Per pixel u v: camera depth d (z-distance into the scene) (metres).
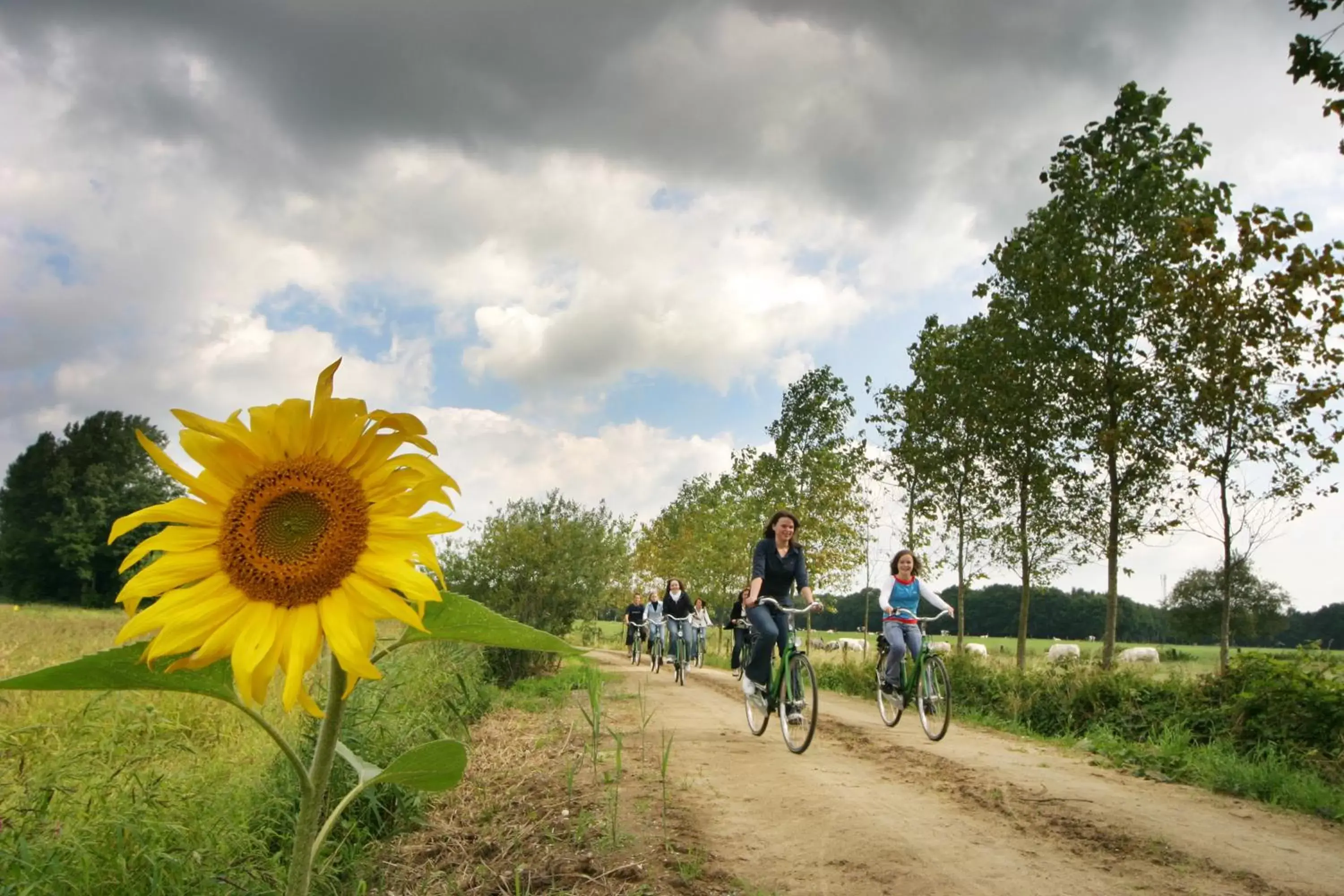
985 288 20.38
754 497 29.86
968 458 21.33
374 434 1.63
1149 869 4.94
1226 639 16.41
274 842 4.89
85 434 69.81
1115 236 17.83
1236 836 5.74
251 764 5.77
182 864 3.88
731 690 16.06
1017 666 14.96
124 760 4.97
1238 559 16.59
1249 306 15.04
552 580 16.97
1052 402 19.30
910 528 22.98
